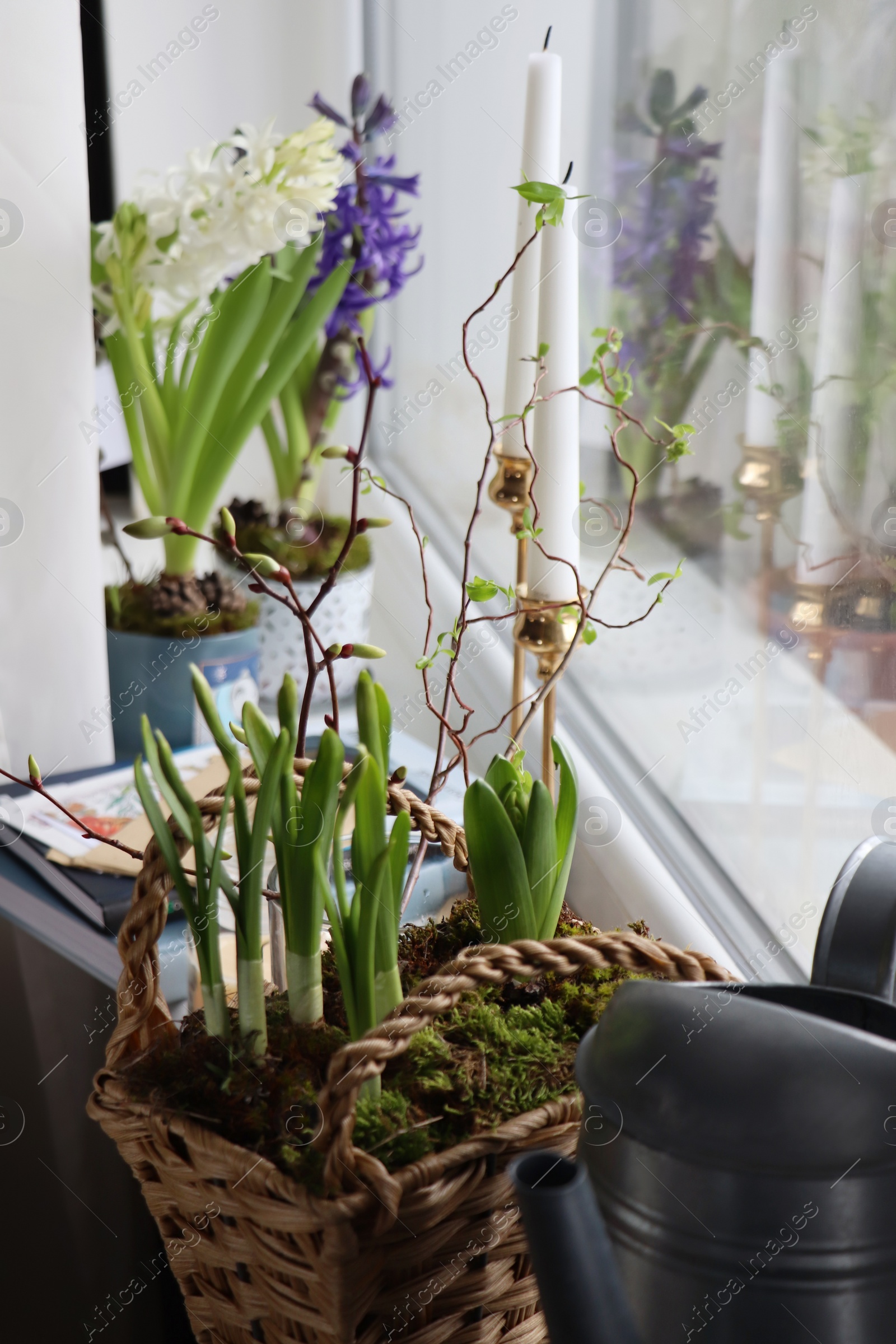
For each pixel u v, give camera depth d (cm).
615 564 65
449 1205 41
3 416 90
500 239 113
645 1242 32
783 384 69
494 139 112
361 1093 43
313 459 111
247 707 48
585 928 58
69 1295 77
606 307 95
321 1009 49
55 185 87
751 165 71
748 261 72
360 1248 39
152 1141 44
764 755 75
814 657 67
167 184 94
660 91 82
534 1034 48
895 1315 31
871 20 57
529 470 67
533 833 50
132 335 98
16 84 84
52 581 95
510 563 117
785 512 70
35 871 80
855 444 61
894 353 56
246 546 106
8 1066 75
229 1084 43
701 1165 30
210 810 49
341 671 109
